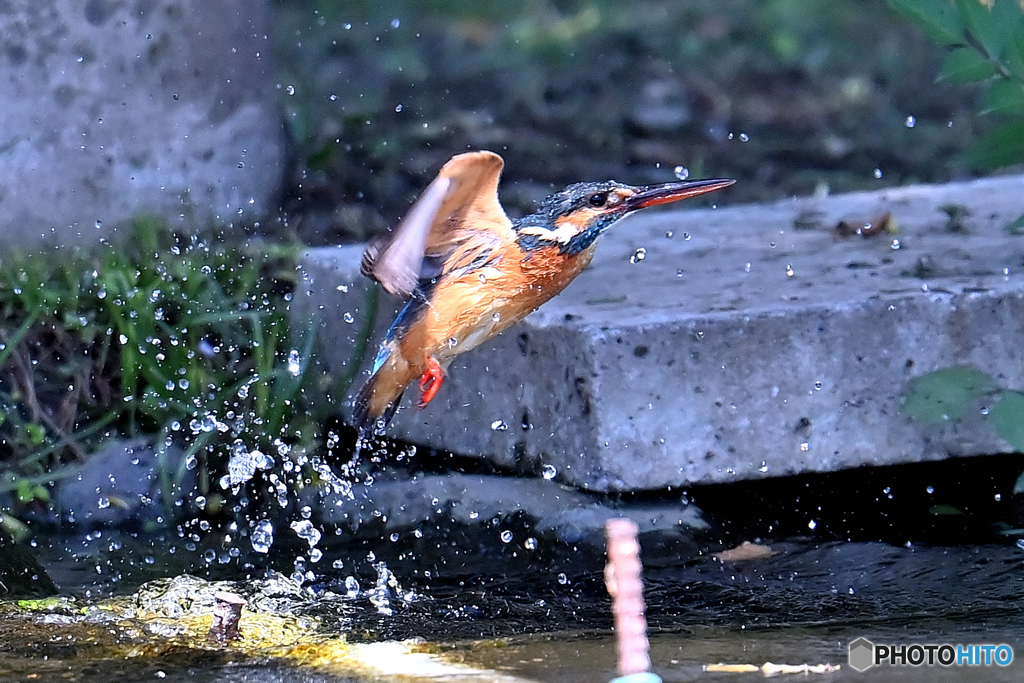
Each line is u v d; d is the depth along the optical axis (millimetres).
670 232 11688
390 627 7824
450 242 7984
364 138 17938
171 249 12312
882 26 30531
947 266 9781
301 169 15555
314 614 8117
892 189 13188
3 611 8156
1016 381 9047
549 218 8086
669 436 8750
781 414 8852
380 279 6668
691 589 8438
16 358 10812
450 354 8148
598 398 8656
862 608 7965
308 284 11367
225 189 13594
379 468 10484
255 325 10914
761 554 9039
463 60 26672
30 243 12156
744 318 8742
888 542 9172
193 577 8938
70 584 8891
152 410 10695
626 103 22906
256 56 13891
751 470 8859
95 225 12648
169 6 12961
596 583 8633
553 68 25812
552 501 9234
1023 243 10336
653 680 5883
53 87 12344
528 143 19453
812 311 8820
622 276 10070
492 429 9688
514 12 32750
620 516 9094
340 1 32031
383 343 8281
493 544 9273
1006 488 9633
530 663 6941
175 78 13109
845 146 19859
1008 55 8953
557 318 8945
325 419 10938
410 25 30797
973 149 9234
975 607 7906
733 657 6902
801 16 31500
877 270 9797
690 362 8727
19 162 12188
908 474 9734
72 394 10836
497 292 8000
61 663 7188
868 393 8922
